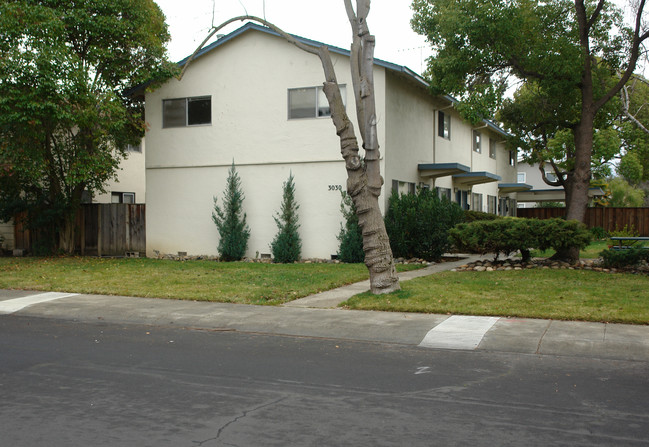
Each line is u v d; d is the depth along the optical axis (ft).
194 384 19.58
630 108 79.61
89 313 33.45
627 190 132.26
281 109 60.23
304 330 28.55
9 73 49.60
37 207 64.80
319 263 56.34
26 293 40.16
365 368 21.67
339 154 58.03
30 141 55.83
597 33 53.62
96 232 67.67
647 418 16.03
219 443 14.28
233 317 31.14
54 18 51.47
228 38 61.11
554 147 86.43
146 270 50.19
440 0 55.42
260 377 20.43
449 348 24.99
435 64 54.34
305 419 16.01
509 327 27.22
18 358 23.36
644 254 46.14
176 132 64.44
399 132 61.46
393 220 57.21
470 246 49.37
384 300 33.53
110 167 60.34
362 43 34.81
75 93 51.47
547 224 46.78
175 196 64.69
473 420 15.87
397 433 14.90
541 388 18.94
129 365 22.21
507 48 50.67
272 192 60.70
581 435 14.74
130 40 57.72
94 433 14.99
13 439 14.61
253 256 61.52
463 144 84.89
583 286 37.68
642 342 24.06
